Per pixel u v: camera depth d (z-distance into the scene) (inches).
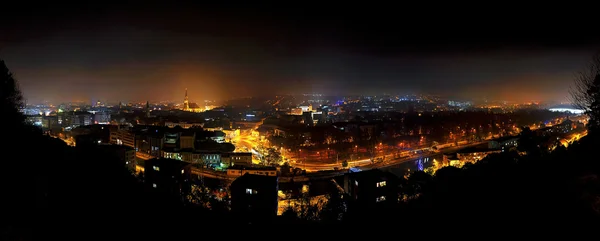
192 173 5054.1
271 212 2731.3
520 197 1416.1
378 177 3363.7
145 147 6835.6
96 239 1524.4
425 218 1672.0
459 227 1418.6
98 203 1852.9
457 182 2096.5
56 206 1648.6
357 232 1830.7
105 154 3021.7
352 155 7239.2
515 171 1786.4
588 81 2010.3
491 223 1333.7
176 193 2906.0
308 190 3902.6
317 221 2285.9
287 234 1951.3
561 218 1181.7
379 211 2114.9
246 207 2950.3
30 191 1640.0
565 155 1744.6
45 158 2103.8
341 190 3875.5
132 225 1769.2
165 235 1770.4
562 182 1403.8
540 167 1688.0
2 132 2138.3
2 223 1347.2
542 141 3043.8
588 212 1159.0
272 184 2979.8
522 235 1181.7
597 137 1732.3
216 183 4448.8
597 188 1269.7
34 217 1485.0
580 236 1075.3
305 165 6515.8
